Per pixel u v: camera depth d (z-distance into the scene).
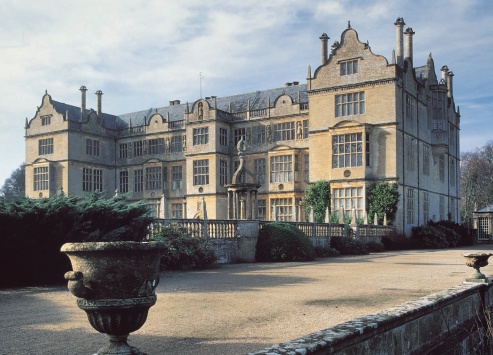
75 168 55.59
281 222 25.66
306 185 47.25
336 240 30.64
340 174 40.94
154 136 57.53
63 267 14.85
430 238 39.75
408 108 42.56
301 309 9.92
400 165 40.16
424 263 22.02
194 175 51.56
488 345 10.75
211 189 50.25
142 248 4.48
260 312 9.64
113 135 60.34
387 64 40.00
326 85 42.75
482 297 11.19
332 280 15.08
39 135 57.06
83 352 6.77
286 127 49.06
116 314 4.45
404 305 8.11
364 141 39.91
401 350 7.39
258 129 50.84
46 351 6.82
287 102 49.06
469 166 91.25
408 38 45.06
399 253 31.86
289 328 8.20
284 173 48.44
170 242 18.67
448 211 52.12
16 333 7.93
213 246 20.84
